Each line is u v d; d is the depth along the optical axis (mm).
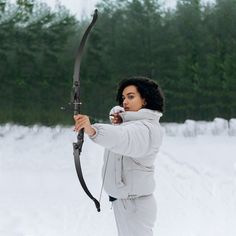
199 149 12352
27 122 15234
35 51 16047
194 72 17844
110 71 17422
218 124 16719
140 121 2234
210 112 17703
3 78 15617
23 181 7695
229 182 7797
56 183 7582
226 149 12547
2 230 4723
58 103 15867
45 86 15953
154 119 2299
